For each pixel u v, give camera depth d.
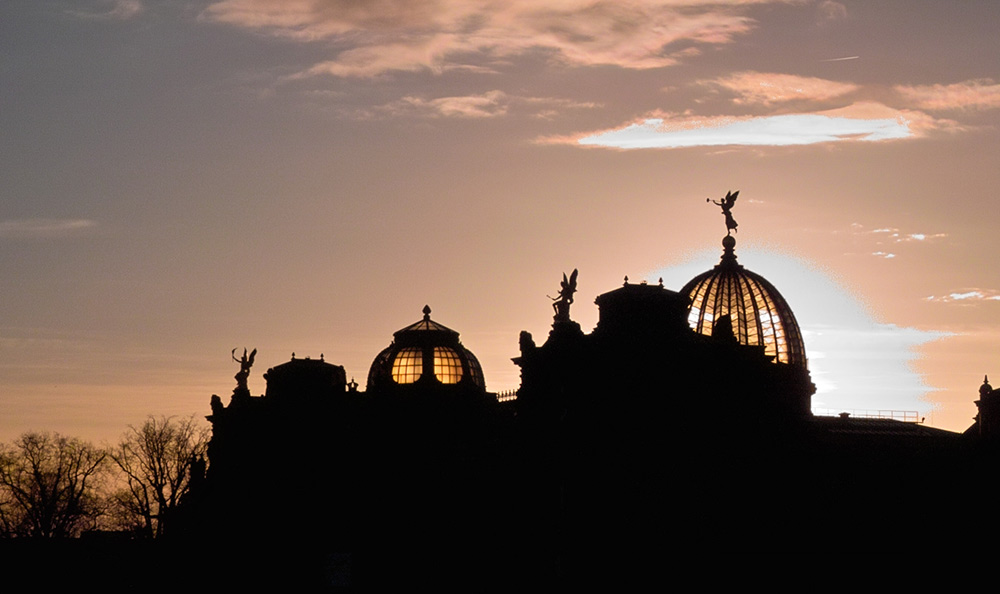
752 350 198.00
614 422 192.50
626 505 190.25
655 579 188.00
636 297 196.00
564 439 197.25
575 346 197.50
